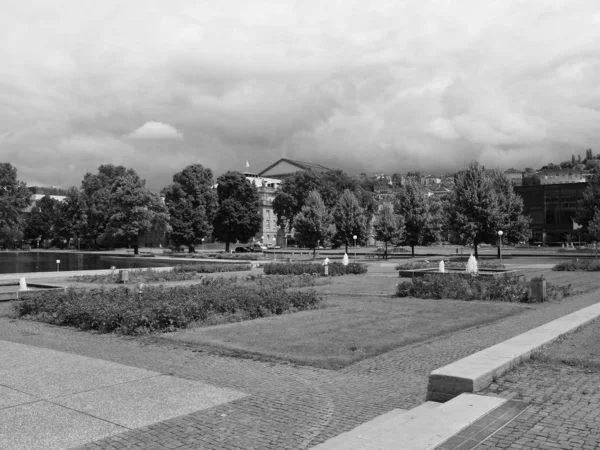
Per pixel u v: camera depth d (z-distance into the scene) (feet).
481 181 187.93
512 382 24.90
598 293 71.51
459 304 60.59
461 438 17.92
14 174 273.13
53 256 267.39
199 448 18.57
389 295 72.59
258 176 518.37
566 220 335.67
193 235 291.38
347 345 36.60
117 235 280.10
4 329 47.67
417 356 33.58
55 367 31.22
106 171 396.37
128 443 19.10
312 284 91.81
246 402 24.00
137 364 32.27
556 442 17.62
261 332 42.47
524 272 115.85
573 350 31.22
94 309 47.65
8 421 21.43
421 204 216.33
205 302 50.72
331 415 22.08
